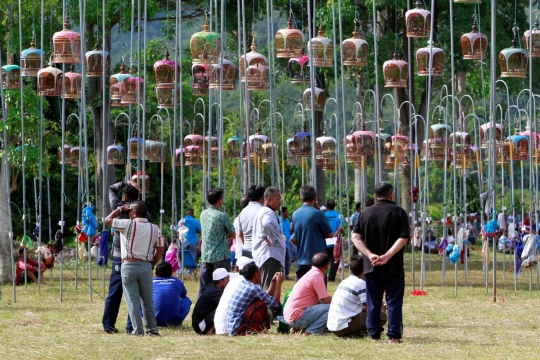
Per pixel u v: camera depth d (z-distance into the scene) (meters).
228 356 15.19
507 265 38.75
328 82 47.69
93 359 15.19
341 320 17.05
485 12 43.19
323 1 43.38
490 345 16.50
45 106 34.69
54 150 54.41
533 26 27.89
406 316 21.11
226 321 17.83
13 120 32.81
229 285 18.08
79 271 36.69
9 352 16.06
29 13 37.12
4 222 31.30
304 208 20.38
